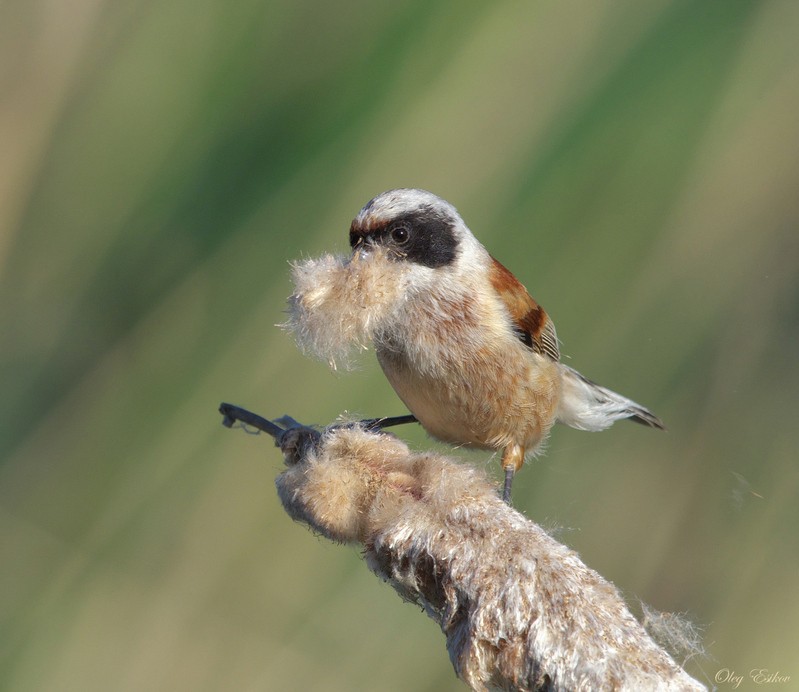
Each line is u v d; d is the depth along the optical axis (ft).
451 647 11.96
